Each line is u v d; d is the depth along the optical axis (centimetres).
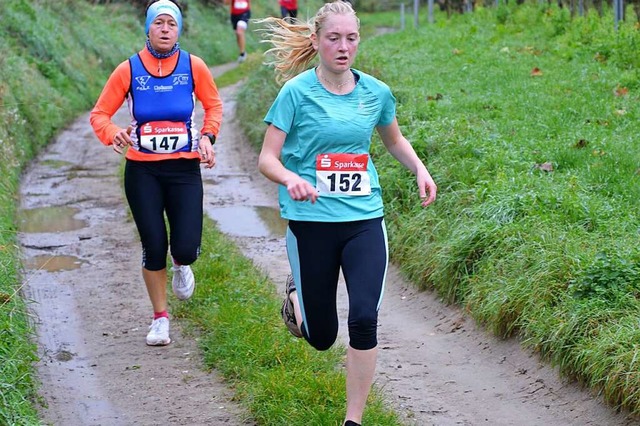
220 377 636
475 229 785
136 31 3131
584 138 1040
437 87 1456
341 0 509
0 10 2114
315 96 503
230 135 1783
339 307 809
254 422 559
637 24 1706
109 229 1101
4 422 519
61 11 2591
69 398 611
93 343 717
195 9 3616
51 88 1986
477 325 717
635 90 1331
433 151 1031
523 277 685
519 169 937
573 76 1486
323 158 504
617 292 610
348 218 503
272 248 1023
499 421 571
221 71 3055
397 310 816
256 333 667
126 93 684
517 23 2255
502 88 1419
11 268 818
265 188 1361
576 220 770
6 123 1471
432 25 2659
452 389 625
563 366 594
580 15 2023
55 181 1399
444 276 788
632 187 848
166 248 698
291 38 550
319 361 627
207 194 1325
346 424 490
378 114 514
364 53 1862
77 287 866
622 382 537
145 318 774
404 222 926
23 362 616
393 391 618
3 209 1087
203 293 781
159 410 587
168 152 685
